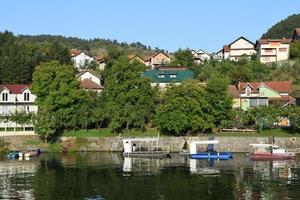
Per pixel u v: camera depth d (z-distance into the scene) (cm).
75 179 8538
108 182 8269
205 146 12575
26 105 14738
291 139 12631
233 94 15188
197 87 13300
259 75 18375
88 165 10225
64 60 19662
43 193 7412
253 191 7519
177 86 13388
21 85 15200
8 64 16988
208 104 13262
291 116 13025
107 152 12706
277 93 15800
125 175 8956
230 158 11512
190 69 19288
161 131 13200
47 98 13250
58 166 10075
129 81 13525
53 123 12862
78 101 13538
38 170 9531
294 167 9975
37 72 13562
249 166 10162
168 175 8969
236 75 17788
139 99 13475
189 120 12925
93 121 13438
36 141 12925
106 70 18612
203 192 7481
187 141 12750
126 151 11838
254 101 15362
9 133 12781
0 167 9931
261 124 13225
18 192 7462
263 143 12588
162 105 13150
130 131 13350
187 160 11231
